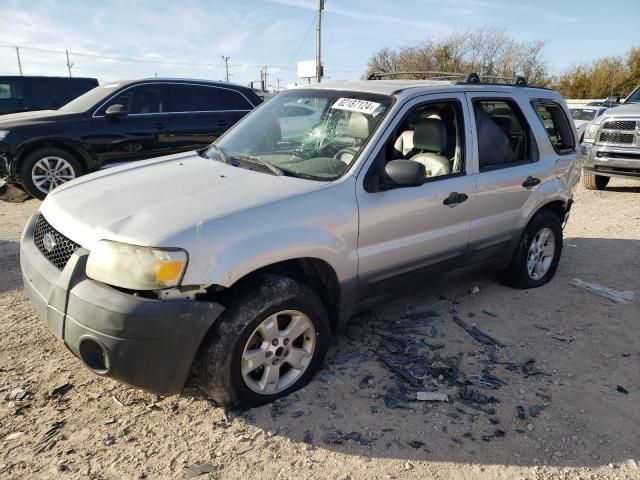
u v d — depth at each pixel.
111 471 2.52
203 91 8.86
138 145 8.27
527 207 4.60
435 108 4.04
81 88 13.59
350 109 3.76
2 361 3.39
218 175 3.41
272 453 2.69
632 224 7.50
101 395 3.10
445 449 2.76
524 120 4.65
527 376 3.48
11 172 7.54
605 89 45.06
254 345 2.98
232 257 2.73
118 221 2.77
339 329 3.60
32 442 2.69
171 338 2.61
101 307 2.56
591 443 2.85
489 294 4.83
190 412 2.97
